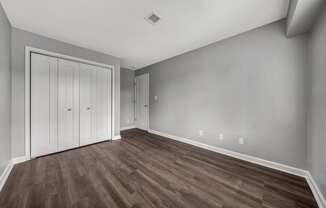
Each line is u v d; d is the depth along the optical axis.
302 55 1.88
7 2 1.65
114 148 3.04
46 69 2.58
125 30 2.32
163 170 2.09
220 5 1.72
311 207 1.38
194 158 2.53
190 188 1.67
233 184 1.75
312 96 1.72
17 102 2.26
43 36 2.51
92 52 3.20
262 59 2.21
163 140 3.68
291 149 1.99
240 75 2.46
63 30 2.33
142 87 4.93
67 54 2.81
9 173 1.94
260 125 2.26
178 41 2.75
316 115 1.61
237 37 2.47
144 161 2.40
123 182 1.78
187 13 1.88
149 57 3.76
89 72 3.18
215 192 1.60
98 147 3.09
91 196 1.51
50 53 2.59
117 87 3.73
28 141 2.37
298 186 1.70
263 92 2.21
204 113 3.05
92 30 2.33
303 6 1.37
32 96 2.44
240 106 2.48
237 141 2.53
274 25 2.08
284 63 2.02
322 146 1.45
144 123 4.89
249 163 2.32
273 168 2.14
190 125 3.36
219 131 2.79
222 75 2.71
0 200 1.43
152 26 2.21
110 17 1.97
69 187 1.66
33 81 2.44
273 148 2.14
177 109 3.67
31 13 1.87
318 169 1.54
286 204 1.42
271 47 2.12
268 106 2.17
